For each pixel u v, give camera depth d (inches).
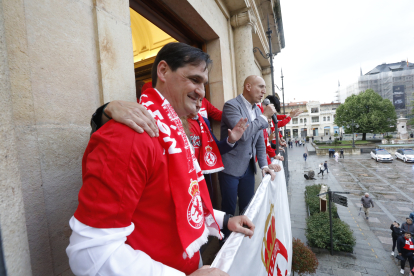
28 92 29.5
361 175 720.3
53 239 31.7
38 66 31.2
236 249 28.5
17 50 28.4
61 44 34.8
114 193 17.2
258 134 82.8
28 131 29.3
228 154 77.1
